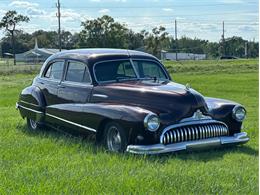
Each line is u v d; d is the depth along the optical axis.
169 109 6.72
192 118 6.80
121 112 6.69
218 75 34.97
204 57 117.44
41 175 5.37
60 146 7.04
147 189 4.86
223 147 7.21
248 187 4.99
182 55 113.62
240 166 5.99
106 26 95.00
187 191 4.85
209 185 5.00
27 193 4.73
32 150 6.75
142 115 6.49
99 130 7.13
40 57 99.00
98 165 5.87
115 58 7.91
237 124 7.34
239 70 42.16
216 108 7.23
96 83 7.58
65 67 8.30
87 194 4.73
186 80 28.73
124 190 4.83
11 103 16.69
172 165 5.95
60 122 8.09
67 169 5.64
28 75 43.72
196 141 6.75
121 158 6.25
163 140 6.54
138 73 7.95
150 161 6.18
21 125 9.57
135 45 103.81
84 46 94.88
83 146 7.08
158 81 7.70
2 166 5.85
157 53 106.06
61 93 8.16
